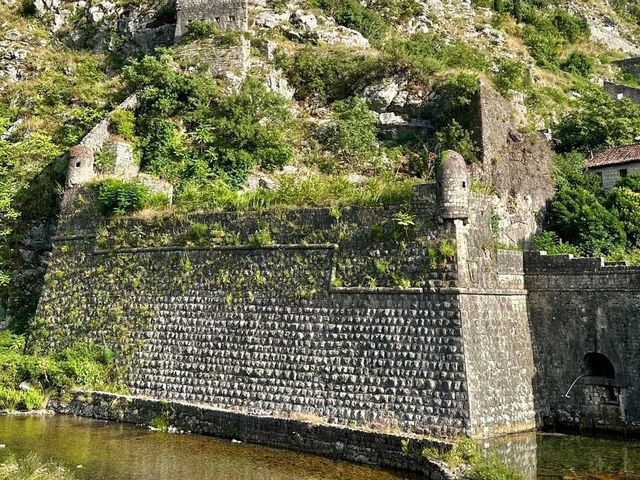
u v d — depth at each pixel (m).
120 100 42.22
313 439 20.20
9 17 55.09
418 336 20.45
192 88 37.97
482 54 51.81
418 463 17.97
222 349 24.06
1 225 37.38
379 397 20.48
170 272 26.48
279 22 46.78
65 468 18.27
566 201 34.28
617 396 21.91
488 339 21.03
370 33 51.59
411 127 37.50
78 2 56.03
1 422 24.25
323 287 22.66
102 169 34.06
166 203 28.64
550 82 56.38
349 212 22.86
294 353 22.48
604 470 17.78
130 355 26.12
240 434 21.75
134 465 18.78
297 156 37.16
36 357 27.78
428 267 20.80
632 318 21.94
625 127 43.34
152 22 50.91
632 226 32.91
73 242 30.20
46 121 42.97
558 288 23.44
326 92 41.88
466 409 19.12
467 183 21.06
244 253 24.86
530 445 20.31
